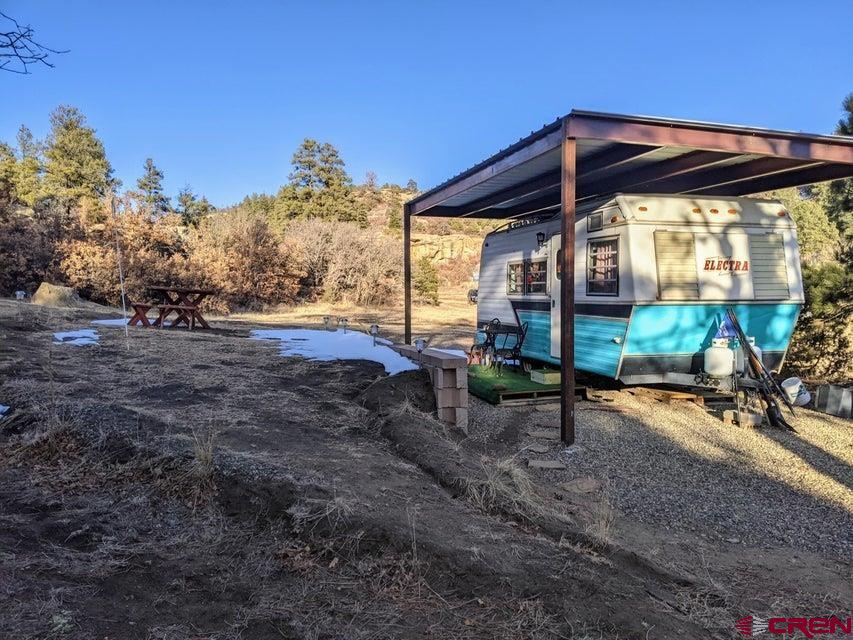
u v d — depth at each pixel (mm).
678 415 6938
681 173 7520
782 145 6168
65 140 29188
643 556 3324
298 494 3346
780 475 5035
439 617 2527
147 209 20250
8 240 16953
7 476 3590
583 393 7668
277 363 7391
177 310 11438
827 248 15461
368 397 5789
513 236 9664
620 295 7020
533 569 2930
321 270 24719
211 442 3900
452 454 4590
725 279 7188
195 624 2342
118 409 4707
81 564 2684
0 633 2111
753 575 3324
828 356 9633
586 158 7266
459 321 19328
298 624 2398
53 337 8523
